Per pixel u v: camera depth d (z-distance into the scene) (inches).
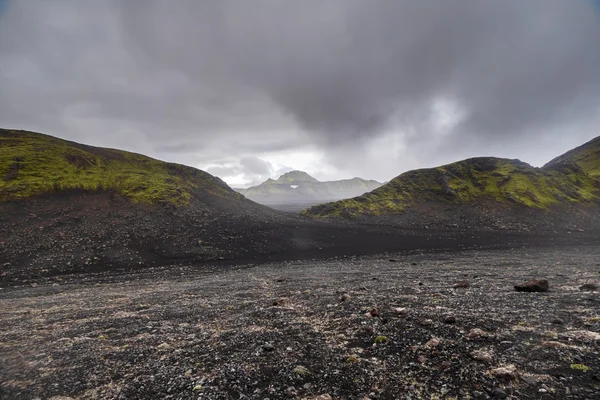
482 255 1859.0
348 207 4338.1
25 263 1507.1
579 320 522.3
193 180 4539.9
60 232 1969.7
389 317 610.9
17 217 2078.0
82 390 373.4
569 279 979.3
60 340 561.6
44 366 443.5
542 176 4638.3
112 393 364.2
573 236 2687.0
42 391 372.5
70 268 1512.1
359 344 488.1
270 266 1676.9
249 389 363.9
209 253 1953.7
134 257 1754.4
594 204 3878.0
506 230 3132.4
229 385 374.0
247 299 887.1
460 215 3855.8
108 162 3991.1
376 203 4500.5
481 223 3489.2
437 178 4982.8
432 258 1815.9
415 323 559.2
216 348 498.0
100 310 805.9
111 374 414.0
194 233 2352.4
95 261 1635.1
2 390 377.1
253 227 2815.0
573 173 4810.5
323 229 3122.5
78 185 2906.0
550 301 668.7
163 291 1066.7
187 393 358.3
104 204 2704.2
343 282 1120.8
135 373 415.2
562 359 376.8
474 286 922.1
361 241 2603.3
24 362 459.8
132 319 702.5
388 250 2218.3
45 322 698.2
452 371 374.3
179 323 658.2
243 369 415.2
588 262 1432.1
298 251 2190.0
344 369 405.4
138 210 2721.5
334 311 691.4
